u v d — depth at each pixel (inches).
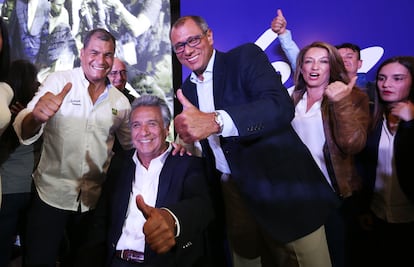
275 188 50.6
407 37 69.1
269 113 43.4
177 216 45.3
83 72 63.7
